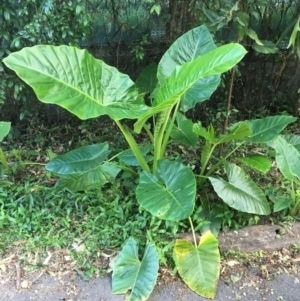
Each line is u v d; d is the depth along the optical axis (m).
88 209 2.93
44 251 2.71
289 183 3.26
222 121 4.11
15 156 3.53
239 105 4.39
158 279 2.57
